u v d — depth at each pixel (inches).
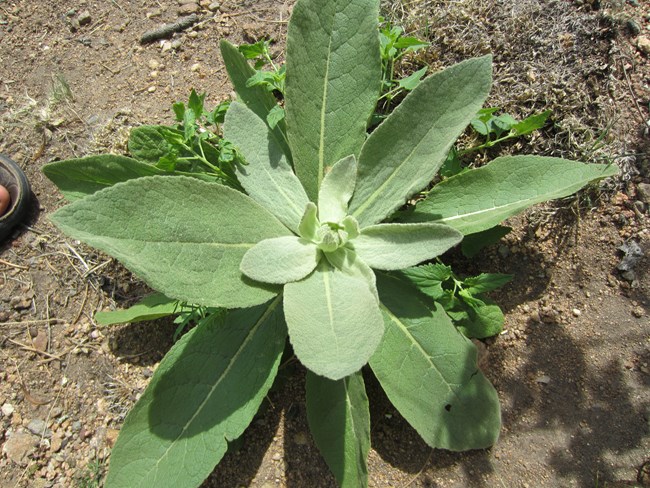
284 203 19.7
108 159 19.6
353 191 19.5
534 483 18.5
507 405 19.8
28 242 23.8
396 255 17.8
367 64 19.3
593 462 18.4
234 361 18.4
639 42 23.0
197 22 27.5
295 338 16.1
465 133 22.9
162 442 17.3
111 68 26.9
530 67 23.0
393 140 19.1
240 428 17.4
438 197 20.1
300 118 19.5
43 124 25.6
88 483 19.7
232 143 19.1
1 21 27.9
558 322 20.5
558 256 21.2
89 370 21.7
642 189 21.0
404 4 25.0
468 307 19.9
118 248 14.9
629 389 19.0
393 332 19.0
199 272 16.6
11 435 20.6
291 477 19.6
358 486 17.5
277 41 26.6
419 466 19.5
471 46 23.7
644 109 22.1
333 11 19.0
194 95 19.2
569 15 23.5
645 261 20.2
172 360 18.1
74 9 28.1
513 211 18.1
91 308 22.7
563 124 21.9
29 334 22.3
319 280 18.6
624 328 19.8
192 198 17.0
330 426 18.5
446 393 18.3
